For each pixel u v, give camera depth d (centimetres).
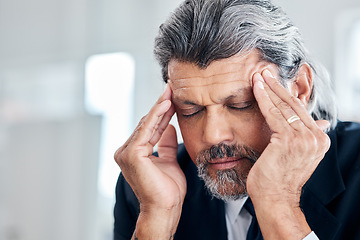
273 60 88
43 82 243
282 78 90
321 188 98
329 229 95
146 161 93
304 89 95
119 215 118
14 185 242
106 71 237
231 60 84
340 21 200
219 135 87
